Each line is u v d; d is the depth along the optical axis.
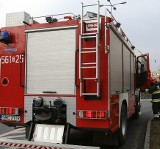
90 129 5.91
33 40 6.54
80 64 5.84
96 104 5.82
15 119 6.57
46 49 6.42
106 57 5.76
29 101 6.47
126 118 7.87
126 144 7.57
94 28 5.86
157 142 7.59
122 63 7.52
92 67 5.79
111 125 5.89
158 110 11.82
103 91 5.77
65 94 6.15
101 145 7.18
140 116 13.37
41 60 6.45
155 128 9.72
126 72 8.31
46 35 6.44
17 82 6.60
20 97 6.55
